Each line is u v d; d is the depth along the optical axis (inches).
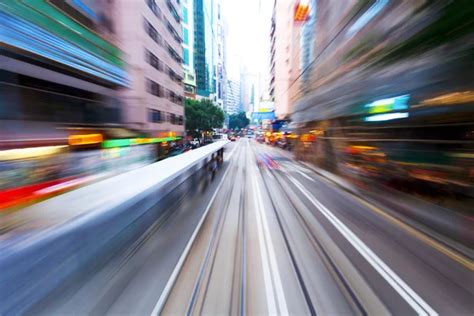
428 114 180.2
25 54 228.4
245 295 85.4
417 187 218.8
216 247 122.7
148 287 86.8
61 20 272.5
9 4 197.2
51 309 67.4
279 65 1249.4
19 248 63.6
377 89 239.3
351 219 168.7
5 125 227.1
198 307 78.6
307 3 555.2
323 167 407.8
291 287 90.5
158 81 832.3
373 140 275.4
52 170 171.8
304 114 541.6
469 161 179.6
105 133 377.7
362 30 272.8
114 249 98.0
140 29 692.7
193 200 213.8
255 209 192.4
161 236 134.3
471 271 101.3
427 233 140.3
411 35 177.8
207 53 2864.2
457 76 150.0
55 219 77.9
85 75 339.0
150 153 411.5
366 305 81.2
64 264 73.2
